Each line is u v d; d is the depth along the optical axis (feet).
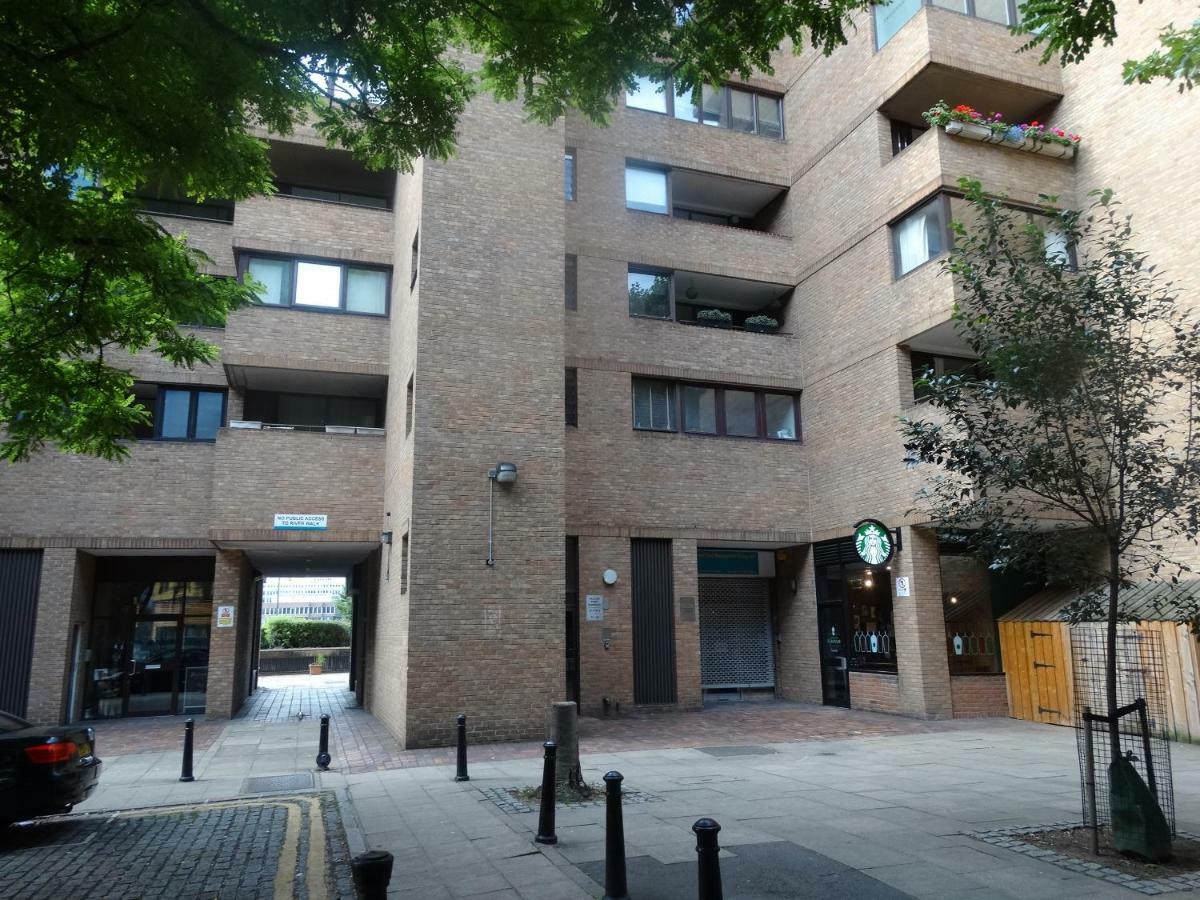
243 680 65.31
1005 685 51.65
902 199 53.78
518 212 48.39
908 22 54.24
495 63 24.07
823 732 45.62
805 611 61.26
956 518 25.30
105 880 21.15
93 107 18.86
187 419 58.44
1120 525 22.82
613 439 58.29
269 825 26.76
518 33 21.68
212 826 26.73
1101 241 25.29
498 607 43.60
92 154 22.20
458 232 46.91
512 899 18.47
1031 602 52.06
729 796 28.73
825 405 60.80
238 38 18.78
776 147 67.62
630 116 64.03
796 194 66.39
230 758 40.04
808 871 19.93
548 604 44.55
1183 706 40.65
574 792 29.04
